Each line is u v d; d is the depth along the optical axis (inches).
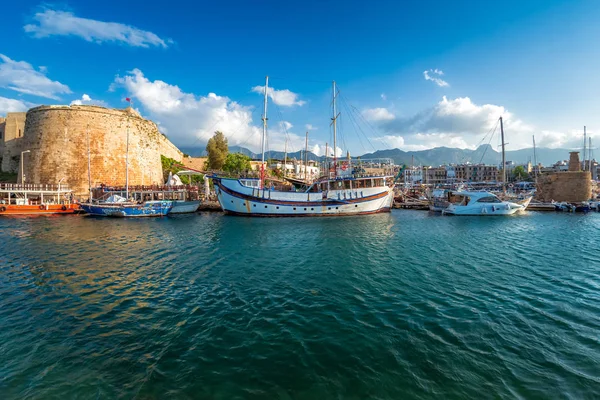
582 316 402.9
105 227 1229.1
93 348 330.3
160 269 632.4
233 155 2982.3
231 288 515.5
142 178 2336.4
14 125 2400.3
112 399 254.4
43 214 1660.9
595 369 290.8
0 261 695.1
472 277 569.9
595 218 1485.0
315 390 265.6
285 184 2043.6
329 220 1400.1
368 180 1622.8
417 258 713.6
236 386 270.8
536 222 1349.7
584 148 2797.7
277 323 386.0
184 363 303.6
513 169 4744.1
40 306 443.8
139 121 2395.4
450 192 1756.9
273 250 801.6
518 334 355.3
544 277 570.6
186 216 1625.2
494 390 263.7
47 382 275.0
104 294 491.2
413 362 302.5
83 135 2073.1
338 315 407.2
